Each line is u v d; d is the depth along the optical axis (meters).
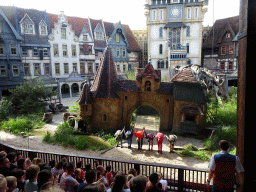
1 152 6.42
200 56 40.66
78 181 5.56
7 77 31.53
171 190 6.48
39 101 27.12
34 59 34.44
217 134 16.14
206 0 38.41
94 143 15.59
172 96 18.78
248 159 4.42
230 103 21.17
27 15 33.28
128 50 46.66
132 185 3.20
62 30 37.22
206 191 6.12
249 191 4.41
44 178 3.84
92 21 43.34
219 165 4.14
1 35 30.31
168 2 40.25
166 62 42.09
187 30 40.47
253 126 4.37
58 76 37.56
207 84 17.02
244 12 4.45
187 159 13.18
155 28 41.69
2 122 20.28
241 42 4.69
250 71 4.30
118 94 19.08
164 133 18.86
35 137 16.89
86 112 18.58
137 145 16.03
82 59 40.38
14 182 4.17
